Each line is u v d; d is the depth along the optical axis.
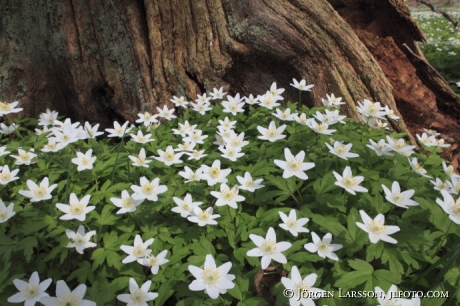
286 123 0.55
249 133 0.54
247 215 0.38
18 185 0.45
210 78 0.60
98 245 0.37
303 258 0.31
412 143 0.58
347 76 0.58
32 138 0.52
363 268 0.30
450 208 0.32
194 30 0.58
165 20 0.57
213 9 0.58
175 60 0.59
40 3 0.58
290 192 0.39
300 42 0.57
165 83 0.59
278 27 0.57
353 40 0.59
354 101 0.59
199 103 0.56
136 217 0.38
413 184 0.41
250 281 0.32
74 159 0.42
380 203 0.36
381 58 0.68
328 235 0.32
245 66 0.60
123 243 0.35
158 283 0.32
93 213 0.37
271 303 0.31
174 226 0.37
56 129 0.46
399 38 0.72
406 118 0.63
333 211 0.37
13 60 0.60
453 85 1.11
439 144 0.49
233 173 0.45
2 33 0.60
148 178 0.44
